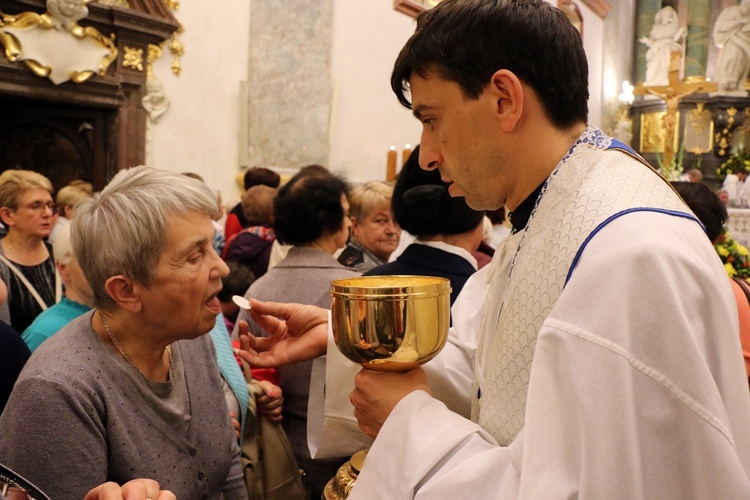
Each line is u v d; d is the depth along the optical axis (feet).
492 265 3.97
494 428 3.42
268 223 13.85
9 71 17.47
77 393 4.12
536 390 2.77
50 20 18.11
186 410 4.77
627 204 2.94
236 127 24.18
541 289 3.13
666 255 2.69
